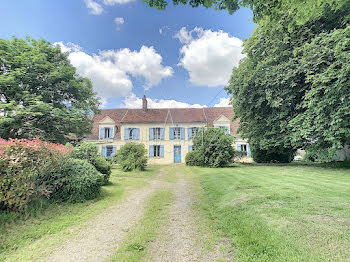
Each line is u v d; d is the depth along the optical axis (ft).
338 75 25.55
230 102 50.37
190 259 7.59
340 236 7.86
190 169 43.55
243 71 45.11
